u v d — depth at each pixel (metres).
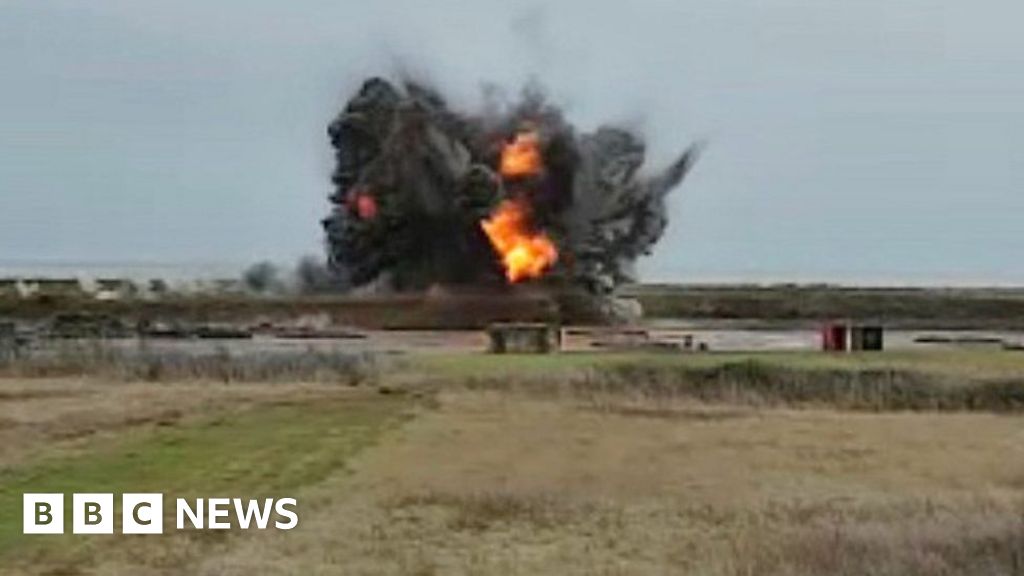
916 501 31.22
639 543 25.73
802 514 29.11
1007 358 60.78
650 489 32.62
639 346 71.12
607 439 41.44
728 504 30.45
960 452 39.97
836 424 46.34
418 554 24.25
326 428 42.22
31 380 54.22
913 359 60.06
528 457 37.41
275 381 55.66
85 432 39.62
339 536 25.52
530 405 49.16
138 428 40.84
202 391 51.47
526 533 26.48
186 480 31.38
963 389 52.88
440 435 41.25
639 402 50.47
